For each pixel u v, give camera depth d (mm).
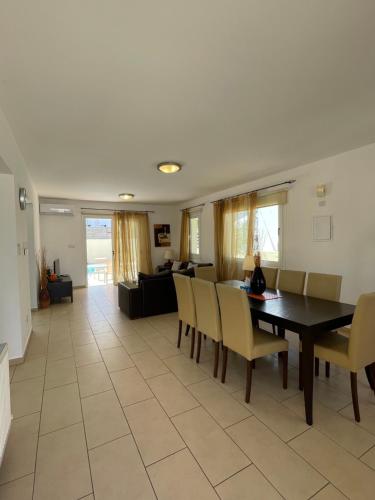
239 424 1854
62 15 1293
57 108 2189
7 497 1354
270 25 1388
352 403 1975
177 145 3076
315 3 1261
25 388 2326
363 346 1868
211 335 2537
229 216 5598
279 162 3842
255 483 1406
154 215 7883
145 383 2393
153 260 7906
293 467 1497
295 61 1681
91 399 2162
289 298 2689
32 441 1720
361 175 3299
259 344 2137
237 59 1650
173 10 1282
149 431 1799
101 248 7359
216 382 2402
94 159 3521
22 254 3047
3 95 1973
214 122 2514
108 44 1494
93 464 1542
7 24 1338
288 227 4320
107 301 5500
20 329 2771
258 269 2904
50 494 1369
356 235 3395
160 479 1440
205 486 1395
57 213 6422
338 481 1407
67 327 3916
